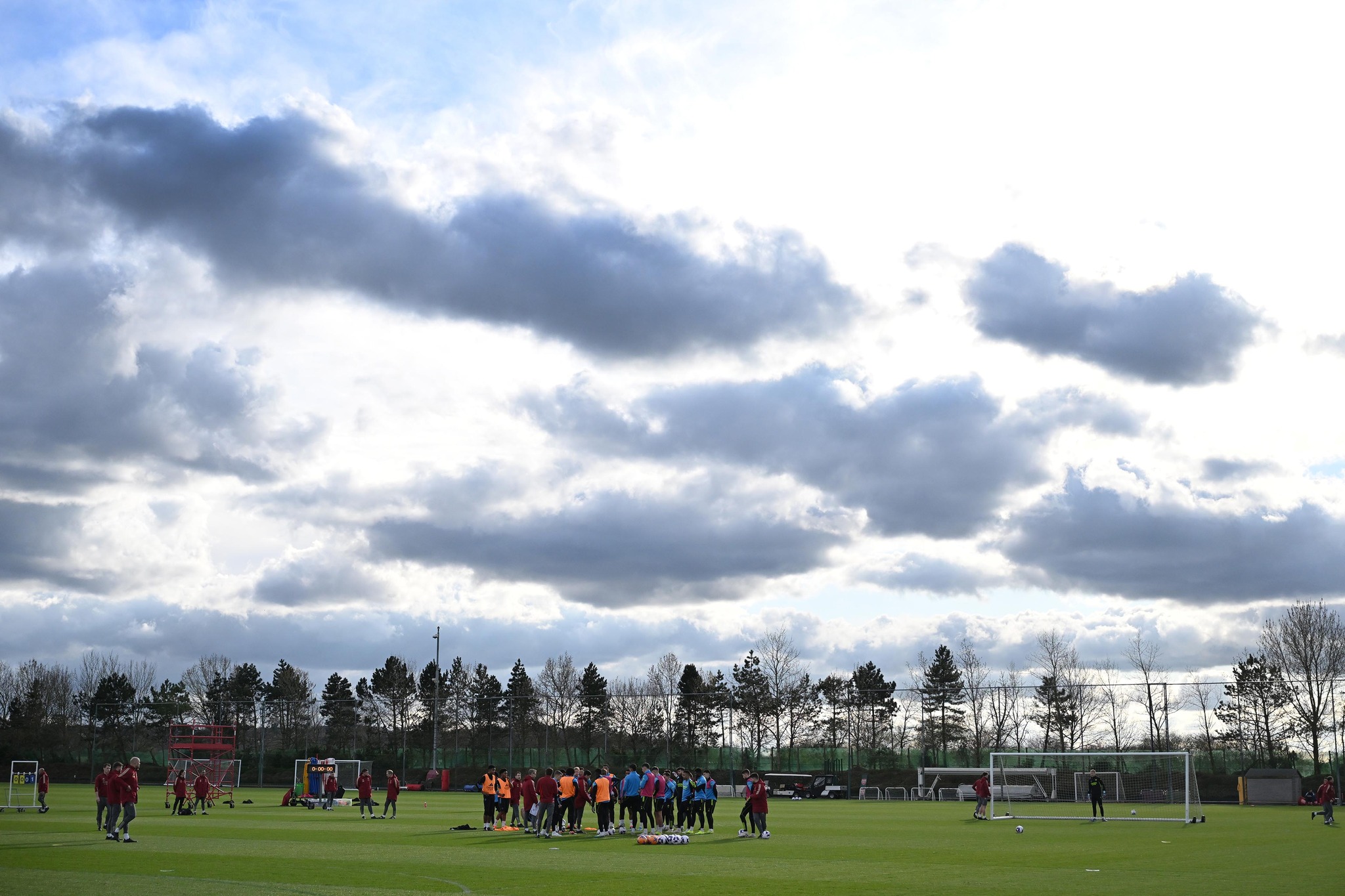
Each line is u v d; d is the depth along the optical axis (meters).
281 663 163.62
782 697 129.38
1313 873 26.25
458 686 154.50
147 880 23.69
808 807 74.38
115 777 34.94
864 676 147.38
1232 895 21.67
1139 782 77.94
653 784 39.72
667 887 23.05
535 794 41.66
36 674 148.12
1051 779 83.69
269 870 26.03
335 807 63.56
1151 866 28.05
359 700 144.62
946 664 137.00
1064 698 113.00
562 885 23.30
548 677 144.25
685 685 151.62
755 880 24.66
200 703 144.25
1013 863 28.97
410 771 117.25
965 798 89.19
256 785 115.31
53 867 26.42
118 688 155.88
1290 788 78.12
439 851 32.22
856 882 24.31
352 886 22.78
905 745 119.06
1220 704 108.50
